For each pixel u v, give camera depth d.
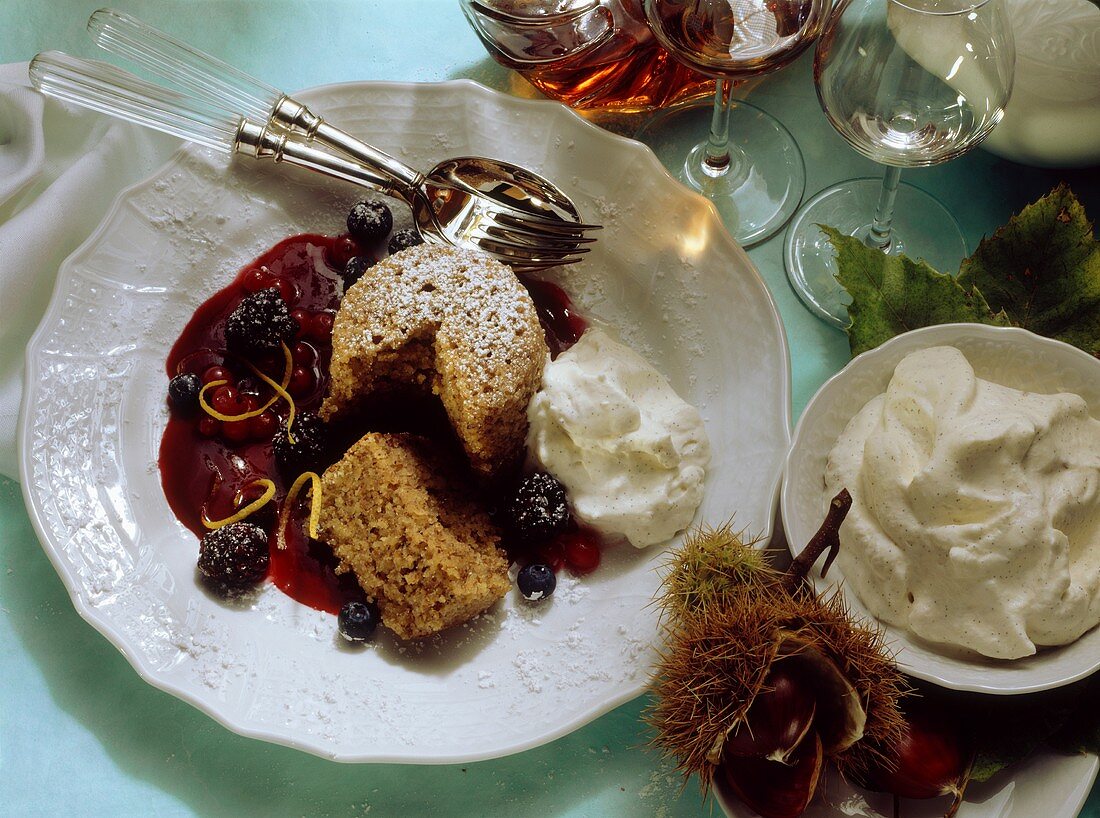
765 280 0.53
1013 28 0.47
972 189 0.54
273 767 0.47
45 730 0.47
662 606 0.44
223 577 0.47
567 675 0.46
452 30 0.57
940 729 0.43
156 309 0.51
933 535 0.43
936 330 0.45
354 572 0.48
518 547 0.48
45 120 0.53
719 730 0.40
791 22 0.46
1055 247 0.48
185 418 0.51
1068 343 0.48
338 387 0.49
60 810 0.46
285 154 0.51
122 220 0.51
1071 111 0.49
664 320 0.51
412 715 0.45
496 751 0.44
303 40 0.57
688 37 0.46
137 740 0.47
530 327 0.49
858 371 0.46
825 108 0.47
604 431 0.47
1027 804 0.43
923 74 0.45
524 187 0.52
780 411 0.47
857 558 0.44
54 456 0.48
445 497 0.49
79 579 0.47
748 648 0.40
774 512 0.46
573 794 0.46
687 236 0.50
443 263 0.50
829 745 0.42
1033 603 0.42
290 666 0.46
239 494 0.50
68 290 0.50
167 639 0.46
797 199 0.55
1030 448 0.43
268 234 0.53
